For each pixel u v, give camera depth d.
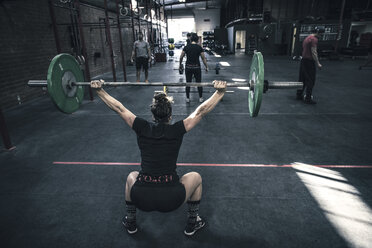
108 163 3.12
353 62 13.70
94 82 1.81
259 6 22.47
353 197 2.36
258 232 1.95
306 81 5.50
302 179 2.67
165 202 1.57
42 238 1.93
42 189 2.58
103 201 2.38
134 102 6.00
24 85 6.20
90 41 9.98
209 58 17.72
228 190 2.50
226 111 5.17
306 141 3.65
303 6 21.12
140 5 14.14
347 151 3.31
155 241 1.89
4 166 3.06
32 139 3.89
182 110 5.25
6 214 2.21
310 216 2.11
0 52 5.45
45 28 7.02
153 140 1.62
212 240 1.89
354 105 5.44
